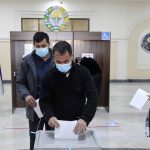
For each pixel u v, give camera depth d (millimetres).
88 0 10789
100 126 5062
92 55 6551
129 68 11336
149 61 11375
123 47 11195
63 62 1837
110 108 6574
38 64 2572
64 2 10883
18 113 6016
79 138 1729
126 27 11102
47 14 9711
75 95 1975
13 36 6203
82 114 1870
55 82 1938
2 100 7504
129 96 8156
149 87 9953
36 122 2635
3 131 4742
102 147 3973
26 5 10773
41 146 1568
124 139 4352
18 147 3973
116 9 10992
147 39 11258
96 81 5371
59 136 1708
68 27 11062
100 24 11039
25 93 2506
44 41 2475
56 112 1990
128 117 5746
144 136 4508
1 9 10680
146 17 11102
